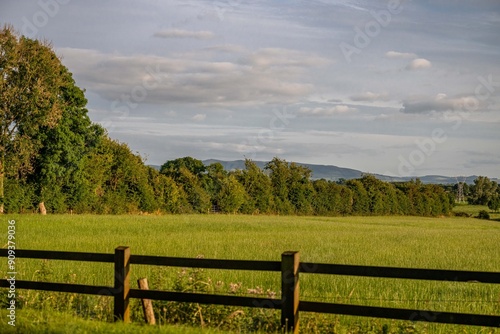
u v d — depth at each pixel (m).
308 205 104.81
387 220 91.38
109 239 30.47
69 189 66.81
